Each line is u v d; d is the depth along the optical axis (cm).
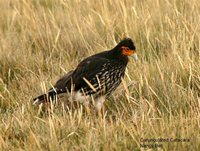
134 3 1515
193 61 1186
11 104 1152
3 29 1659
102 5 1586
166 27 1407
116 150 916
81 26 1488
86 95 1097
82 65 1105
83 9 1627
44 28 1495
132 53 1102
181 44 1243
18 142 970
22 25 1557
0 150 948
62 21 1566
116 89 1155
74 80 1095
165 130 960
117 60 1099
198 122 967
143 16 1468
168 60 1220
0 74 1313
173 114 1071
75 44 1416
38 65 1317
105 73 1085
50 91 1109
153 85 1139
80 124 1007
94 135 955
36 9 1745
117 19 1495
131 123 1001
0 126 1027
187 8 1526
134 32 1402
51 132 952
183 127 962
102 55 1116
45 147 945
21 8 1741
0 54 1366
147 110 1067
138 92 1133
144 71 1180
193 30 1308
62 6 1711
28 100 1142
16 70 1316
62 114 1088
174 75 1162
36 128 1011
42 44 1441
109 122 1064
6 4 1805
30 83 1219
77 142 967
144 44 1367
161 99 1107
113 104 1131
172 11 1489
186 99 1080
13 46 1448
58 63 1309
